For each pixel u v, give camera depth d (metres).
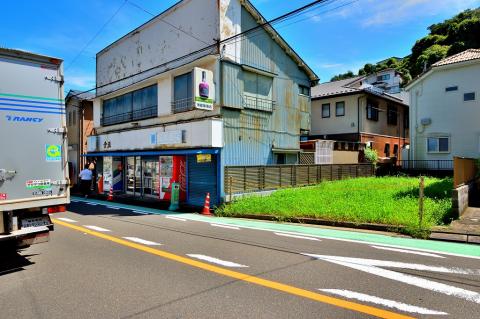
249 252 6.54
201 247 7.00
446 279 4.88
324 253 6.41
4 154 5.81
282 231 8.83
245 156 15.10
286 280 4.88
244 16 15.64
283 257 6.14
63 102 6.58
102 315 3.82
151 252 6.61
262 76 16.41
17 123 5.98
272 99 16.94
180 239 7.86
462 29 39.94
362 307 3.94
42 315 3.86
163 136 15.55
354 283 4.74
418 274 5.11
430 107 22.31
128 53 20.48
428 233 7.80
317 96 26.56
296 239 7.76
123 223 10.45
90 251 6.79
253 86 15.86
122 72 20.98
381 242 7.34
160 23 17.88
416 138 23.00
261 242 7.45
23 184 6.02
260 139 16.02
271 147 16.66
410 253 6.35
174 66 16.81
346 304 4.02
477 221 8.57
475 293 4.34
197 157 14.50
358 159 23.39
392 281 4.81
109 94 20.67
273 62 17.16
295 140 18.45
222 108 14.03
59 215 12.45
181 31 16.48
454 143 21.33
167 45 17.41
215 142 13.43
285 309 3.90
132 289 4.61
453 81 21.36
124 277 5.12
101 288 4.66
